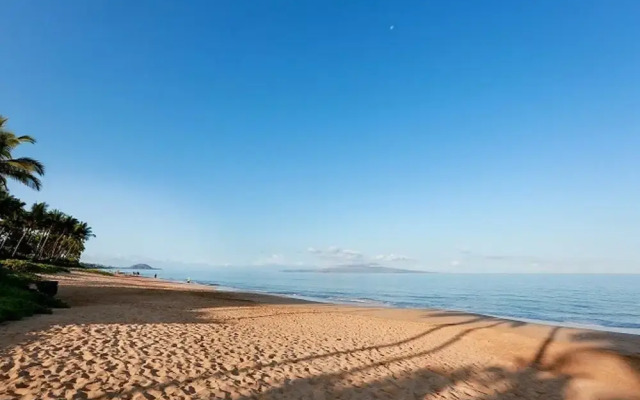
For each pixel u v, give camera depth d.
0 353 6.68
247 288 65.00
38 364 6.34
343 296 51.16
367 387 7.65
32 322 9.80
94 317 11.80
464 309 37.66
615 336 17.69
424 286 91.62
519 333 17.55
